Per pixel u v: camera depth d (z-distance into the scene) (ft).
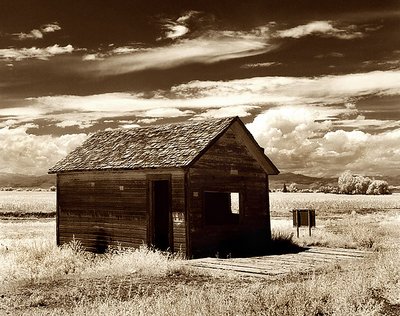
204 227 58.95
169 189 59.16
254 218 66.85
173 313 24.54
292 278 40.60
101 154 72.59
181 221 57.62
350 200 301.02
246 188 66.23
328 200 301.63
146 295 32.58
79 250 62.59
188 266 48.03
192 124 69.77
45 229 109.70
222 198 71.51
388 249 61.26
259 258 55.77
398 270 34.42
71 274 45.47
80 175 71.51
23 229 109.40
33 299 32.78
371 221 126.11
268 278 41.11
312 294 27.50
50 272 45.03
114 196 65.82
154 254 52.11
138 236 61.93
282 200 302.04
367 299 28.63
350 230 82.99
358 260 52.13
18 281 41.29
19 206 204.74
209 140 60.29
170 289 36.29
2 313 28.91
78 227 71.15
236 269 46.62
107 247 66.08
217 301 26.48
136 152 67.15
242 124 64.80
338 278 34.14
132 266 47.47
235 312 25.00
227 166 63.46
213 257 58.70
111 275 44.14
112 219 65.77
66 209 73.61
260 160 68.95
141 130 76.23
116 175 65.72
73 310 27.40
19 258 51.57
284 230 82.23
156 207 72.33
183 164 56.80
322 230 89.30
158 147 65.57
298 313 24.98
